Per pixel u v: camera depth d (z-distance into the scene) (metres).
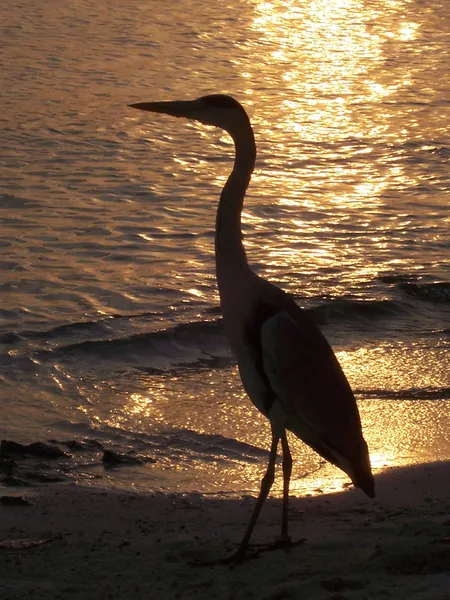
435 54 37.44
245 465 10.09
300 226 19.27
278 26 40.88
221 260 7.66
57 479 9.53
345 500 8.73
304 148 25.00
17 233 18.12
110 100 28.52
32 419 11.25
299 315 7.28
